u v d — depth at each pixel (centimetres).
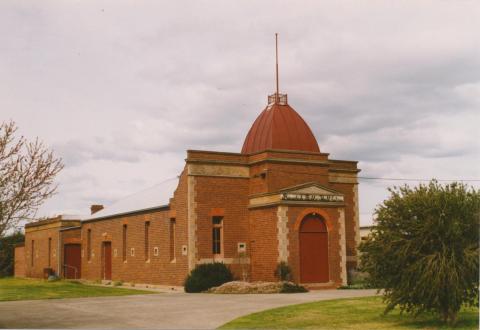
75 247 5650
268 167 3719
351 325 1927
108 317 2220
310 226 3672
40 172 1894
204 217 3681
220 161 3769
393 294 1888
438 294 1794
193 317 2189
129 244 4506
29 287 3966
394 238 1872
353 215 4222
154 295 3198
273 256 3584
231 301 2723
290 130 3988
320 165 3912
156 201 4300
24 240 7019
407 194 1923
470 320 1962
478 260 1772
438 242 1828
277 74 4184
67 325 2023
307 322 1998
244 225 3803
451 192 1869
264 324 1975
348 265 4122
